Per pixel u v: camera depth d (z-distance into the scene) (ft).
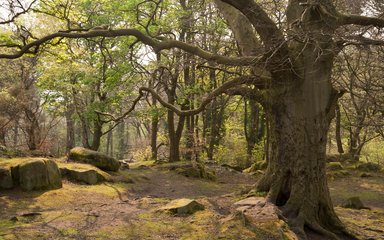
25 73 75.20
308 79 28.96
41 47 41.29
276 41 26.81
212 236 23.56
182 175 62.69
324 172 29.55
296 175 28.99
